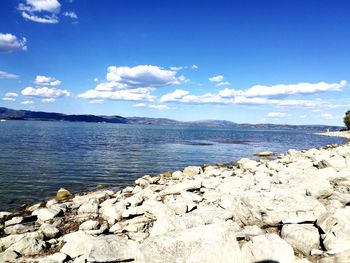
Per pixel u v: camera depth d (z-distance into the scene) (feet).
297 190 39.32
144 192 58.44
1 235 39.34
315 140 343.67
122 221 41.83
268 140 333.21
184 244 21.27
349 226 23.80
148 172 101.19
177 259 20.80
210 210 35.27
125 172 99.35
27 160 115.34
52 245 33.42
